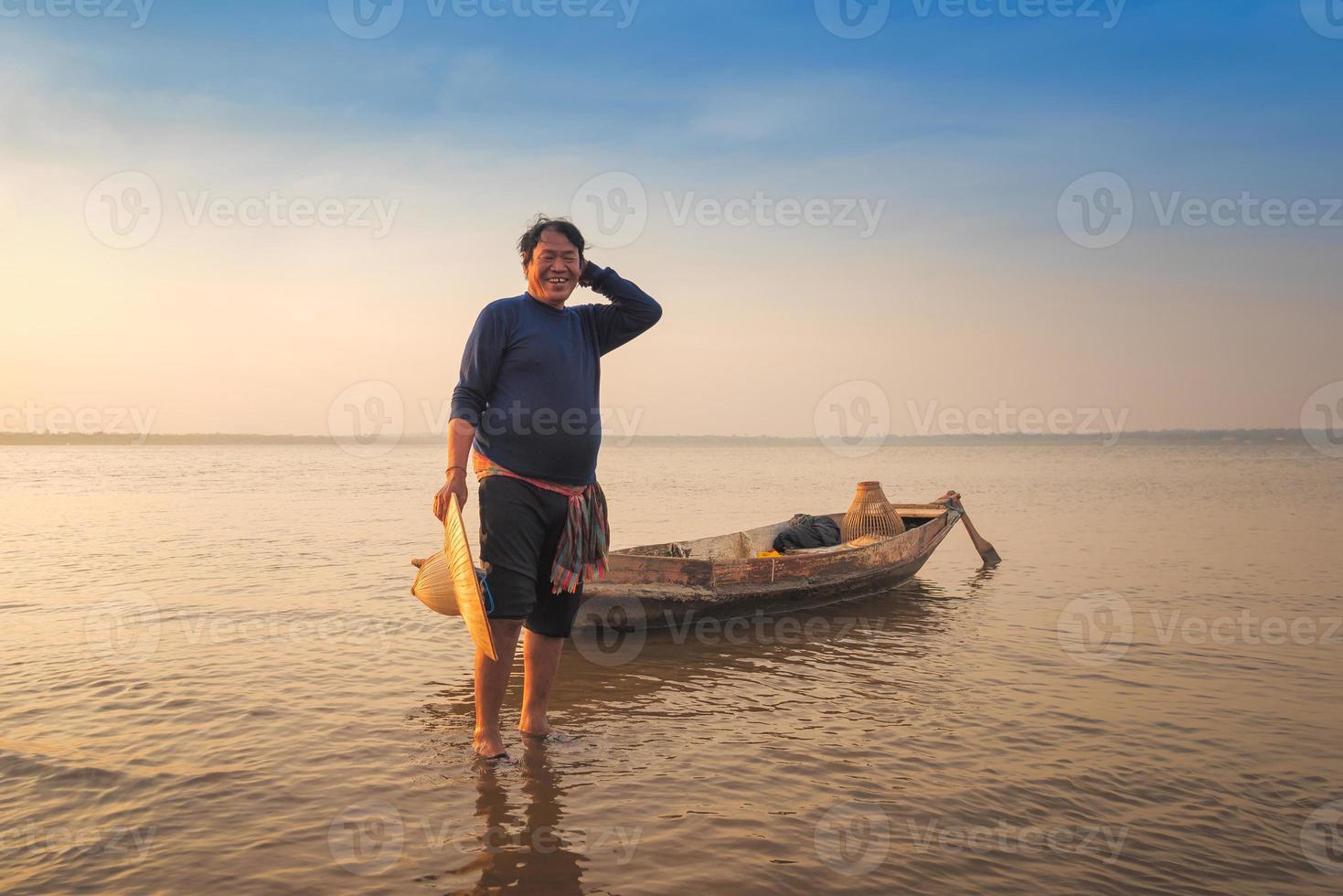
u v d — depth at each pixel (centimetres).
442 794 364
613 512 2233
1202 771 420
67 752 413
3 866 295
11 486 3472
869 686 579
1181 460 8612
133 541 1443
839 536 1086
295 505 2420
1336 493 3034
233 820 335
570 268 399
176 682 548
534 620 427
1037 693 562
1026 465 7062
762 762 416
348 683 551
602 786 376
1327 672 625
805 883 294
